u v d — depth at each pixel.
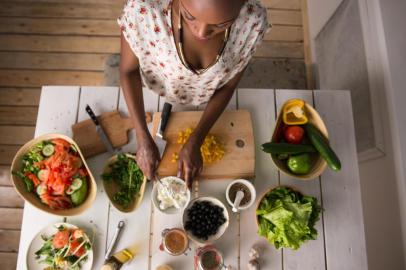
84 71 2.03
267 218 1.05
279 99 1.27
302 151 1.11
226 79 1.08
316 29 2.00
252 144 1.16
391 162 1.28
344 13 1.62
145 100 1.25
